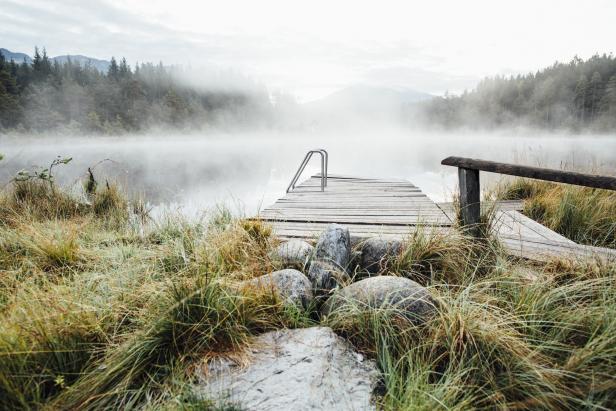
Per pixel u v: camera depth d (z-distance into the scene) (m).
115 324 1.97
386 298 2.00
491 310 2.11
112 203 5.59
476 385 1.59
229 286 2.09
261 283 2.18
